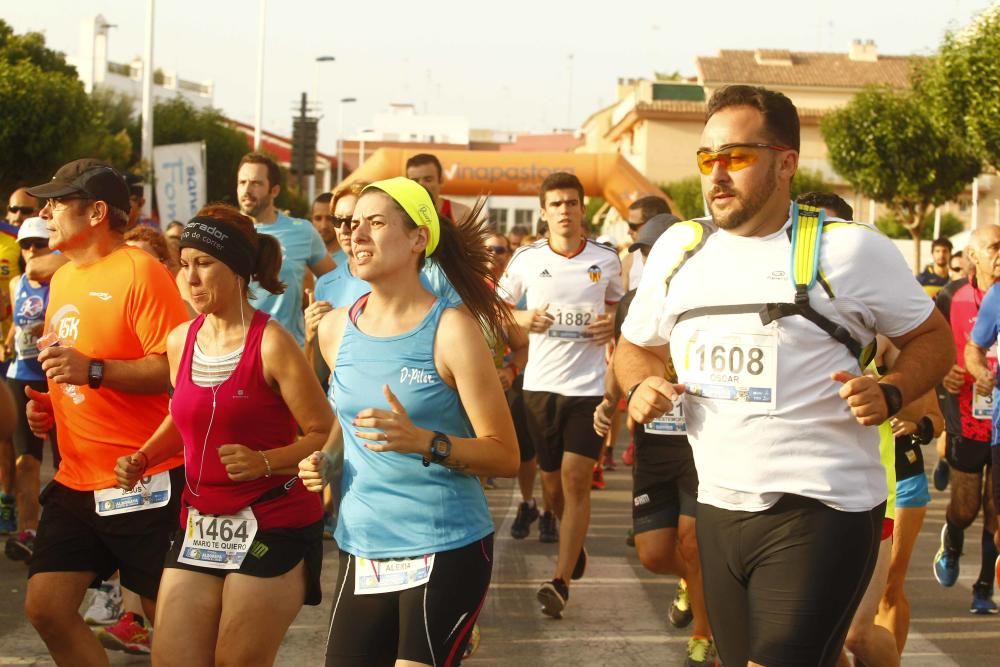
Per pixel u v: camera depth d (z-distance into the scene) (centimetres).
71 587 592
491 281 527
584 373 978
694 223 482
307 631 823
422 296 492
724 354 457
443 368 482
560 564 871
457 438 469
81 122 4178
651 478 751
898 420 696
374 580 478
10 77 4006
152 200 3950
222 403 533
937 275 2175
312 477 483
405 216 485
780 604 443
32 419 632
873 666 598
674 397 467
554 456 993
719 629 471
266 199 1017
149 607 715
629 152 9862
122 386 588
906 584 1008
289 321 1015
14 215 1263
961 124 3359
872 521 455
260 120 5116
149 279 609
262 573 523
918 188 4606
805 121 8888
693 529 733
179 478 600
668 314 480
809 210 464
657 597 937
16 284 1070
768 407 449
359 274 486
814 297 448
